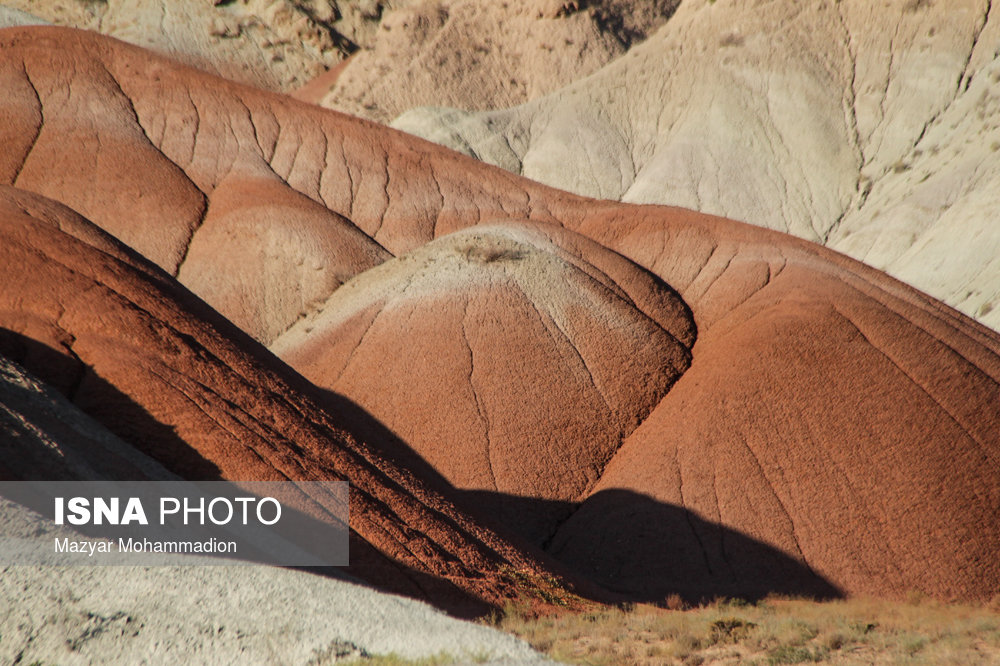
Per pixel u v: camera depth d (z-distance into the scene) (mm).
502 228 45812
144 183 54812
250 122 63906
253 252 51375
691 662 11117
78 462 14031
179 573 10406
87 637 9094
